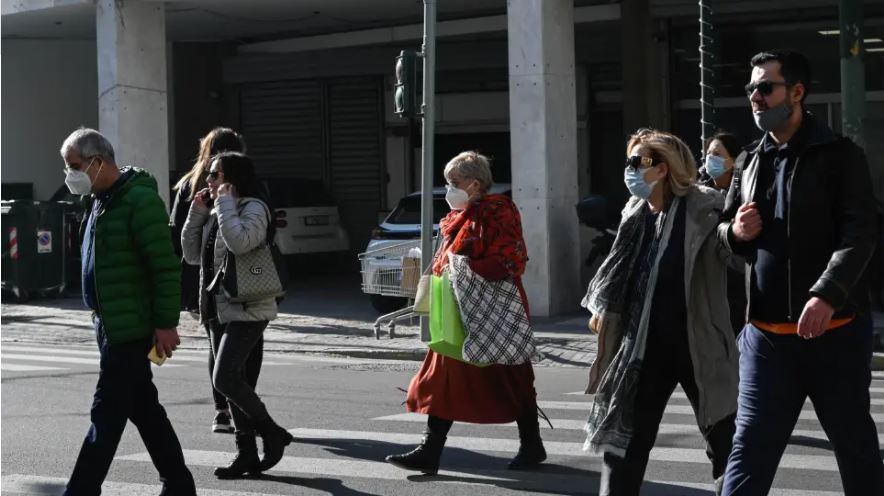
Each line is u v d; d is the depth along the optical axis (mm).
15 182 36625
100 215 8117
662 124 30141
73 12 29531
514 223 10047
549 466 10500
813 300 6180
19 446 11570
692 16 29766
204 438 12039
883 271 18484
